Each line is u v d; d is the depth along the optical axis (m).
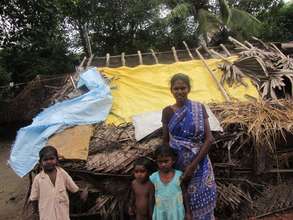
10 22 12.12
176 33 18.16
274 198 5.55
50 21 12.39
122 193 5.13
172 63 7.70
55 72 14.37
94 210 5.20
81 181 5.20
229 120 5.34
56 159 4.07
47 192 4.01
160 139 5.20
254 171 5.39
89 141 5.30
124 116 5.94
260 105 5.79
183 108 3.70
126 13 17.42
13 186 7.52
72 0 13.05
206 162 3.79
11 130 12.08
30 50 13.31
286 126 5.29
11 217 6.01
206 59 7.70
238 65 6.99
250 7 20.20
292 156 5.64
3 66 13.40
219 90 6.57
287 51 8.63
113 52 18.19
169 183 3.78
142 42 18.00
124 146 5.24
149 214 4.02
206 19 17.47
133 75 6.89
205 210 3.79
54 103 6.48
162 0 17.73
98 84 6.36
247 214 5.42
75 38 17.92
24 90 11.58
